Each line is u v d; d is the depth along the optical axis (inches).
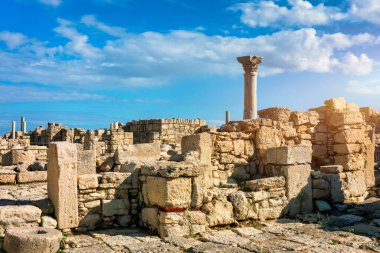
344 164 595.8
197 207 385.7
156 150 594.9
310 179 484.1
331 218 444.8
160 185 370.3
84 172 484.4
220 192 423.2
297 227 406.6
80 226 382.9
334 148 615.5
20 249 301.1
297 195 470.0
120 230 388.2
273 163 493.4
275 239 359.9
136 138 1483.8
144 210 397.1
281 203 454.6
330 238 363.6
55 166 373.4
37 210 355.3
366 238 363.9
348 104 649.0
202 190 385.1
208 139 504.7
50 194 390.0
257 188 447.5
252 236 367.9
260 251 316.2
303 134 609.3
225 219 402.6
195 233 372.2
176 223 364.5
